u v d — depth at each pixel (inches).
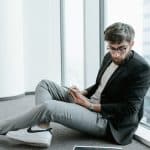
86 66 122.2
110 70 82.0
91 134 82.4
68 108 75.5
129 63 75.6
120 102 77.2
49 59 167.6
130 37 71.9
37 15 162.1
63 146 79.1
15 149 76.4
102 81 84.6
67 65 163.9
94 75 121.9
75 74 149.0
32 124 74.4
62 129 94.5
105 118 79.9
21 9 152.0
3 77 146.9
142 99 76.2
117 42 70.9
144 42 96.4
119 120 78.6
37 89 87.8
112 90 77.7
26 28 161.0
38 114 73.1
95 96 86.0
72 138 85.7
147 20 96.2
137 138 83.5
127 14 104.0
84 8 119.4
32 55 164.4
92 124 78.2
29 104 136.9
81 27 134.2
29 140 77.1
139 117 80.4
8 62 147.5
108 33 72.0
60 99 88.7
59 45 168.2
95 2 117.3
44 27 164.2
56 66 169.5
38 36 163.9
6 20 143.6
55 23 166.2
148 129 89.8
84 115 77.1
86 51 121.5
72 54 155.2
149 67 75.2
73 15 150.2
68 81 161.8
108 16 115.0
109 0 113.9
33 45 163.8
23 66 160.2
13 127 75.3
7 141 81.9
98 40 119.3
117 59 75.6
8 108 128.1
